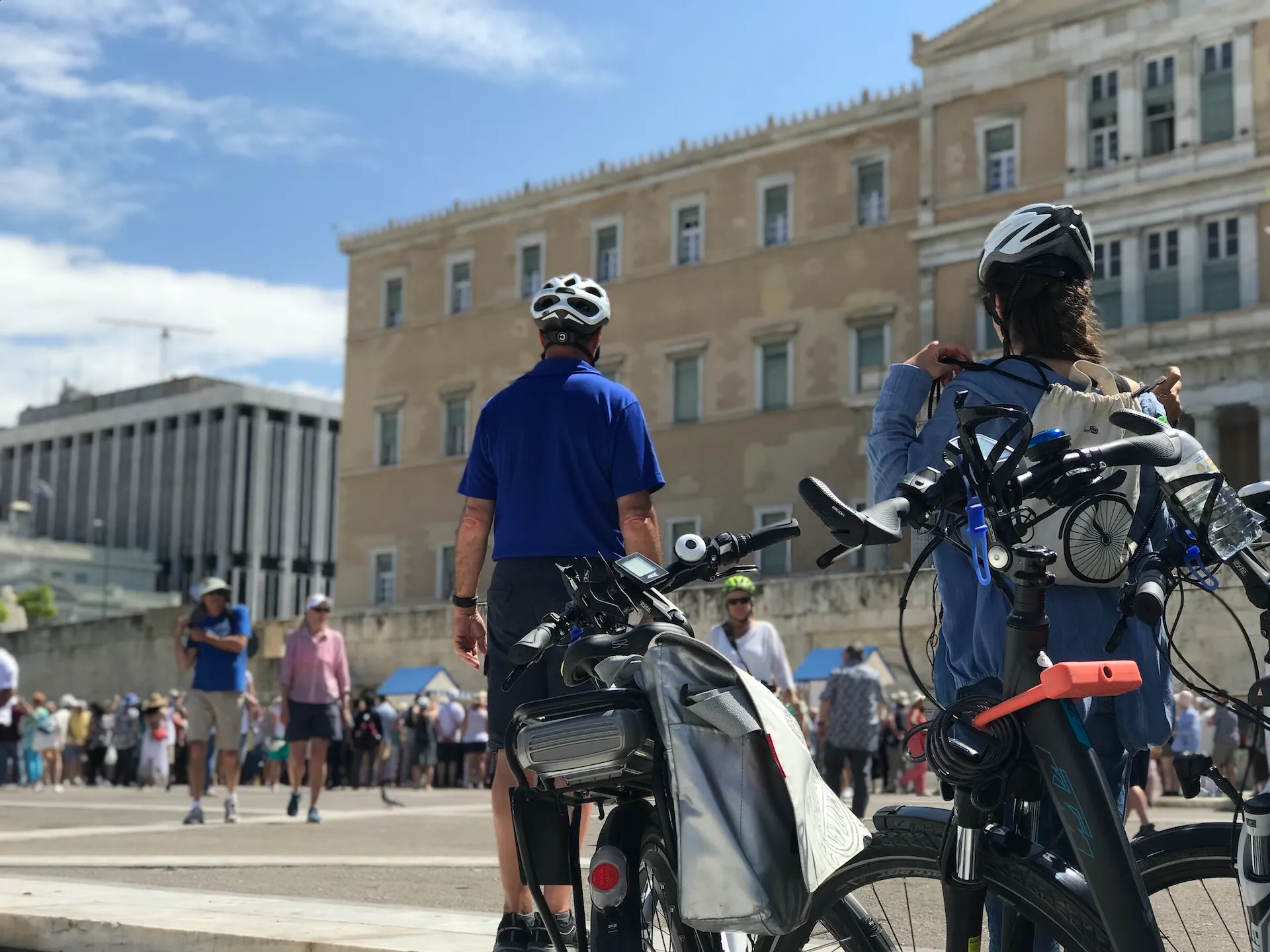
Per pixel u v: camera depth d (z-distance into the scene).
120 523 141.88
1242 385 37.19
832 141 46.62
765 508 46.59
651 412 49.81
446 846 9.77
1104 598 2.67
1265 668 2.44
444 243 56.19
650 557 4.21
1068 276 2.91
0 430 153.50
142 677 54.31
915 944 2.48
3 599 69.31
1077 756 2.19
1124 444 2.30
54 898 5.60
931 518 2.52
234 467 134.88
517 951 3.89
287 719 12.70
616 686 2.92
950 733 2.34
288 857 8.11
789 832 2.61
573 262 52.59
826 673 35.88
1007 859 2.33
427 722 32.38
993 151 43.56
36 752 30.61
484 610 4.26
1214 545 2.38
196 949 4.75
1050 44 42.59
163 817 13.31
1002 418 2.62
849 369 45.38
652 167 50.50
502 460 4.26
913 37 45.06
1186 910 2.44
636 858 2.93
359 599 56.75
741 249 48.22
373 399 57.47
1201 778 2.41
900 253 44.78
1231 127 39.69
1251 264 38.69
